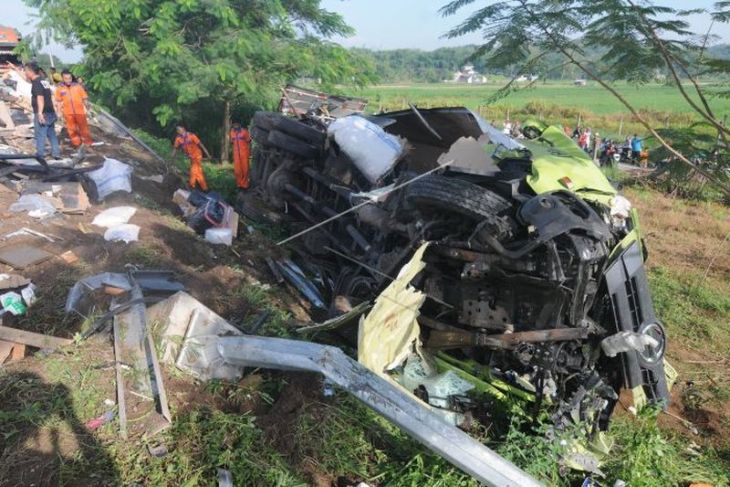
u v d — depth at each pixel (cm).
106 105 1582
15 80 1274
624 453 429
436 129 663
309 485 379
